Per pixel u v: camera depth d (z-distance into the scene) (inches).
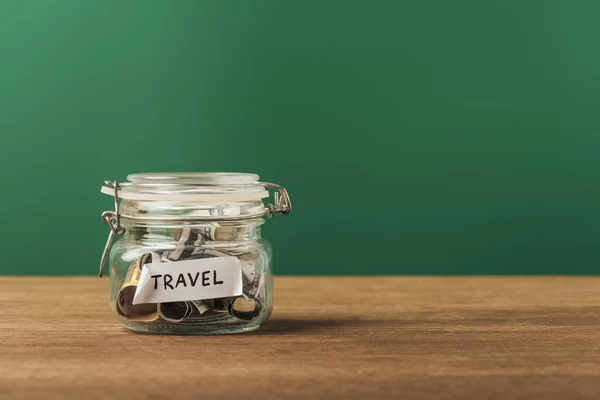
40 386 22.0
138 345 27.2
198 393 21.4
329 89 69.1
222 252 28.4
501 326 30.8
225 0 68.6
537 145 69.5
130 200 29.6
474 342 27.7
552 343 27.5
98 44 68.9
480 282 45.6
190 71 69.1
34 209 70.4
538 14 68.4
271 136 69.5
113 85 69.1
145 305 28.6
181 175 28.8
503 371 23.5
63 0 68.6
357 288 42.9
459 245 70.4
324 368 23.9
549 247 70.5
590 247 70.4
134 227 29.5
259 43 68.9
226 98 69.3
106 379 22.7
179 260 28.0
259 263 29.2
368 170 69.7
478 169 69.8
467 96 69.0
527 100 69.1
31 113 69.5
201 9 68.7
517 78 68.9
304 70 68.9
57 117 69.5
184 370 23.7
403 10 68.3
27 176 70.0
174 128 69.4
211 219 28.2
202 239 28.6
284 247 70.6
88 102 69.3
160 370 23.7
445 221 70.2
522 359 25.0
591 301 37.8
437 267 70.6
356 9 68.4
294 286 43.9
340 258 70.6
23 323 31.4
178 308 28.7
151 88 69.1
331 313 34.2
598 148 69.6
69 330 29.9
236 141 69.6
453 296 39.6
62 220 70.4
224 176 28.5
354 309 35.4
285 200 31.2
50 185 70.1
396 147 69.5
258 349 26.5
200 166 69.7
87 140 69.6
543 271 70.6
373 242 70.4
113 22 68.7
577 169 69.7
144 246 28.8
